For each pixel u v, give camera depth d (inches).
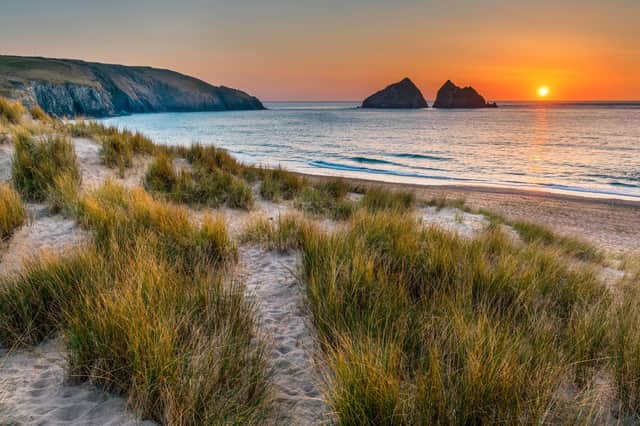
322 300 128.1
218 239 190.9
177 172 357.7
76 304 113.8
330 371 101.7
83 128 430.6
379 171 1032.8
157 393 85.3
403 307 124.3
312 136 2225.6
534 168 1093.1
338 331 112.8
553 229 406.0
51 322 116.3
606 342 107.5
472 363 82.1
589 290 153.5
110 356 94.0
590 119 4082.2
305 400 93.7
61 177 266.7
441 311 120.5
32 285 126.0
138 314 101.1
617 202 653.9
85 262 140.3
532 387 82.3
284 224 226.4
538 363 92.0
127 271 130.0
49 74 5620.1
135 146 400.8
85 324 101.7
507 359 88.0
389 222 229.9
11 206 207.6
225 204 309.7
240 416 79.0
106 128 454.3
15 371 99.1
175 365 87.7
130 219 202.2
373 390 78.8
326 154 1398.9
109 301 105.7
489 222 371.9
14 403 87.1
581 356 100.3
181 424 75.7
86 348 97.2
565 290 152.6
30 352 106.9
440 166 1131.9
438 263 160.2
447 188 775.7
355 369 83.4
